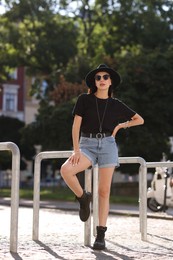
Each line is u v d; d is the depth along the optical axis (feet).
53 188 122.01
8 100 202.69
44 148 95.96
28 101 205.26
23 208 55.98
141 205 25.70
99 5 122.01
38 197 24.67
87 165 20.84
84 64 105.19
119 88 91.20
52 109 95.81
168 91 92.48
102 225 21.61
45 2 121.19
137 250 21.62
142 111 92.48
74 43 123.85
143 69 91.66
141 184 26.00
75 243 23.34
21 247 21.74
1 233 27.02
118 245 23.11
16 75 204.54
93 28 125.90
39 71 134.31
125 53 105.70
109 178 21.35
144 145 89.97
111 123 21.25
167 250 21.72
